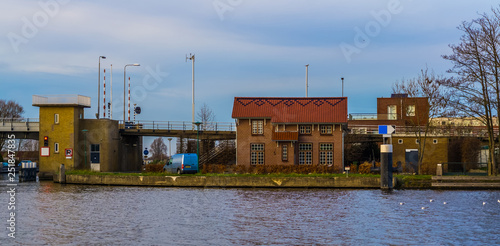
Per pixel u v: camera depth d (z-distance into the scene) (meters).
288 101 64.06
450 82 52.88
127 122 73.50
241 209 36.00
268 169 56.34
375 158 76.06
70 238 26.91
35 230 28.97
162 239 26.66
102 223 31.05
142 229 29.20
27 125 69.44
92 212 35.16
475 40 51.31
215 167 58.12
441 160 68.25
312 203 38.59
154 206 37.69
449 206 36.75
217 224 30.59
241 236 27.28
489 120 53.50
